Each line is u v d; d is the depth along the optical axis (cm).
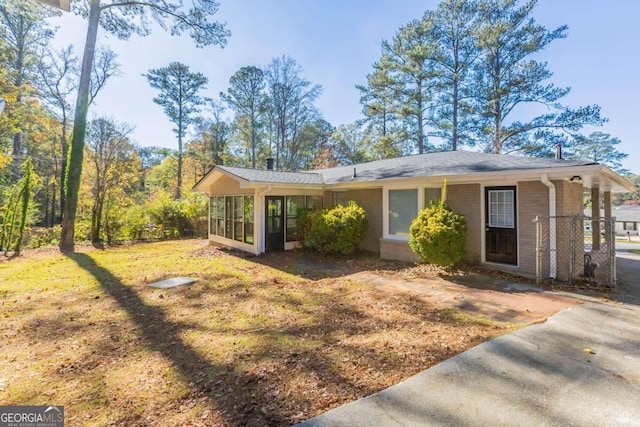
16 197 1189
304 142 3119
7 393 274
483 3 1919
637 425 217
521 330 384
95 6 1224
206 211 1639
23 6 1393
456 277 677
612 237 600
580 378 277
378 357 321
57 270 809
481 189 758
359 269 788
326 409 237
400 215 876
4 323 450
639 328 392
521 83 1850
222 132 3114
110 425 228
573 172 575
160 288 632
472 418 224
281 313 477
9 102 1423
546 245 657
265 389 268
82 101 1225
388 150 2345
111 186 1417
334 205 1131
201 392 268
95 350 361
